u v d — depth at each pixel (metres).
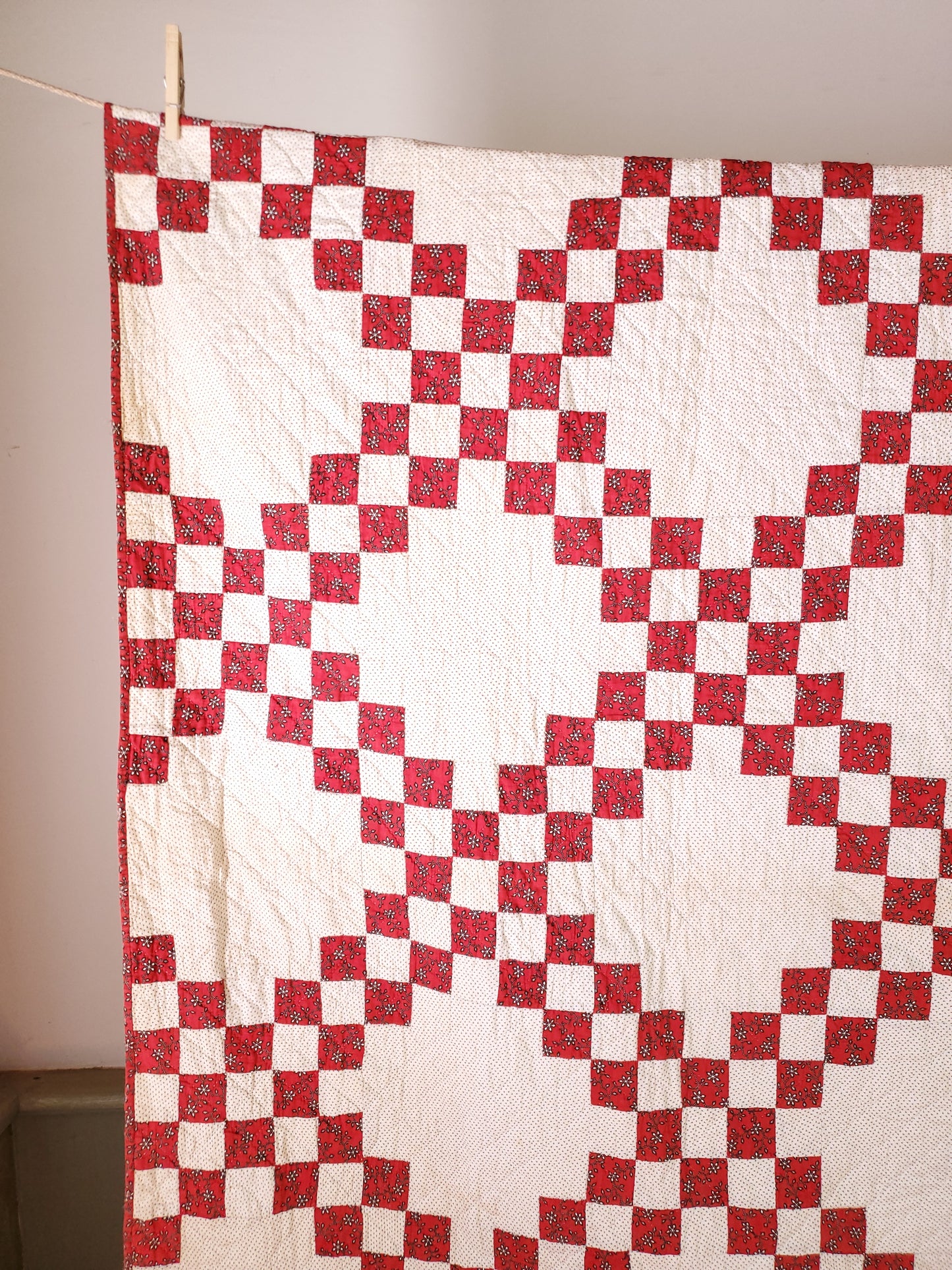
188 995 0.97
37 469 1.25
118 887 1.34
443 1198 1.00
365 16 1.19
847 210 0.91
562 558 0.95
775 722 0.95
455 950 0.98
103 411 1.25
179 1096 0.97
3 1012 1.35
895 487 0.93
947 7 1.19
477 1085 0.99
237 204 0.91
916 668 0.94
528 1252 0.99
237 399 0.92
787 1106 0.97
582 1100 0.98
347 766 0.97
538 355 0.93
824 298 0.92
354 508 0.94
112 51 1.18
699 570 0.94
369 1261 1.01
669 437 0.93
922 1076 0.96
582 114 1.21
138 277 0.90
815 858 0.96
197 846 0.96
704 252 0.92
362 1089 0.99
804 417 0.93
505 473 0.94
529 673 0.96
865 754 0.95
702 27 1.20
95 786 1.32
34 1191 1.33
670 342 0.93
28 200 1.20
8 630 1.28
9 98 1.18
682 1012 0.97
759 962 0.97
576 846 0.97
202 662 0.95
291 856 0.97
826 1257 0.98
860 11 1.19
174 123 0.89
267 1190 0.99
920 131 1.21
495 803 0.96
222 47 1.19
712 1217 0.98
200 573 0.94
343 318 0.92
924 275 0.91
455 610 0.95
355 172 0.91
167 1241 0.99
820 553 0.94
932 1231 0.97
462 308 0.93
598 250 0.92
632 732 0.96
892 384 0.92
